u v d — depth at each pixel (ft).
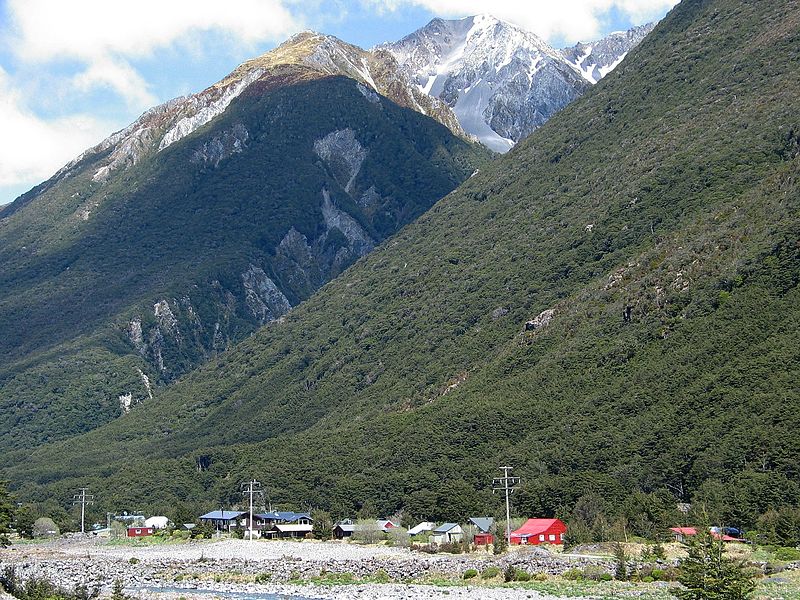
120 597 417.28
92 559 649.61
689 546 406.62
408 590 472.44
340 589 488.02
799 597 407.44
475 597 444.96
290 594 481.46
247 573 555.28
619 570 480.64
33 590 454.81
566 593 443.73
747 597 391.04
